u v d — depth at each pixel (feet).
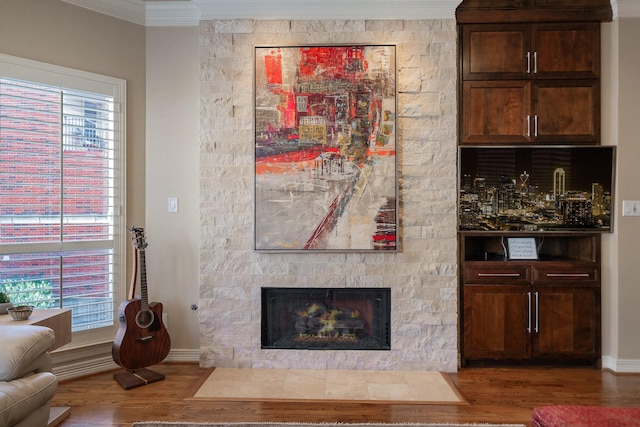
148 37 11.73
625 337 11.02
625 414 5.48
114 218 11.21
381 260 11.03
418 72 11.01
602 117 11.28
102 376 10.66
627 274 11.06
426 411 8.77
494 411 8.79
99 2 10.93
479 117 11.29
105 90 11.06
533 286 11.21
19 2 9.82
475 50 11.28
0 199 9.63
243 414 8.61
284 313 11.30
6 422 5.82
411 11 10.95
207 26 11.09
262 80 10.95
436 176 11.02
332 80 10.90
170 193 11.72
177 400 9.25
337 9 10.94
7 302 8.93
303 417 8.48
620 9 11.02
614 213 11.14
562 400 9.34
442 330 10.99
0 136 9.58
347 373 10.77
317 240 10.93
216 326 11.13
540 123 11.23
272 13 10.99
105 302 10.99
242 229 11.12
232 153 11.11
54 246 10.28
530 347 11.16
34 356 6.81
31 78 9.92
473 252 12.45
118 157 11.27
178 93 11.71
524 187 11.33
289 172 10.94
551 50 11.25
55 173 10.28
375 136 10.89
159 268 11.69
